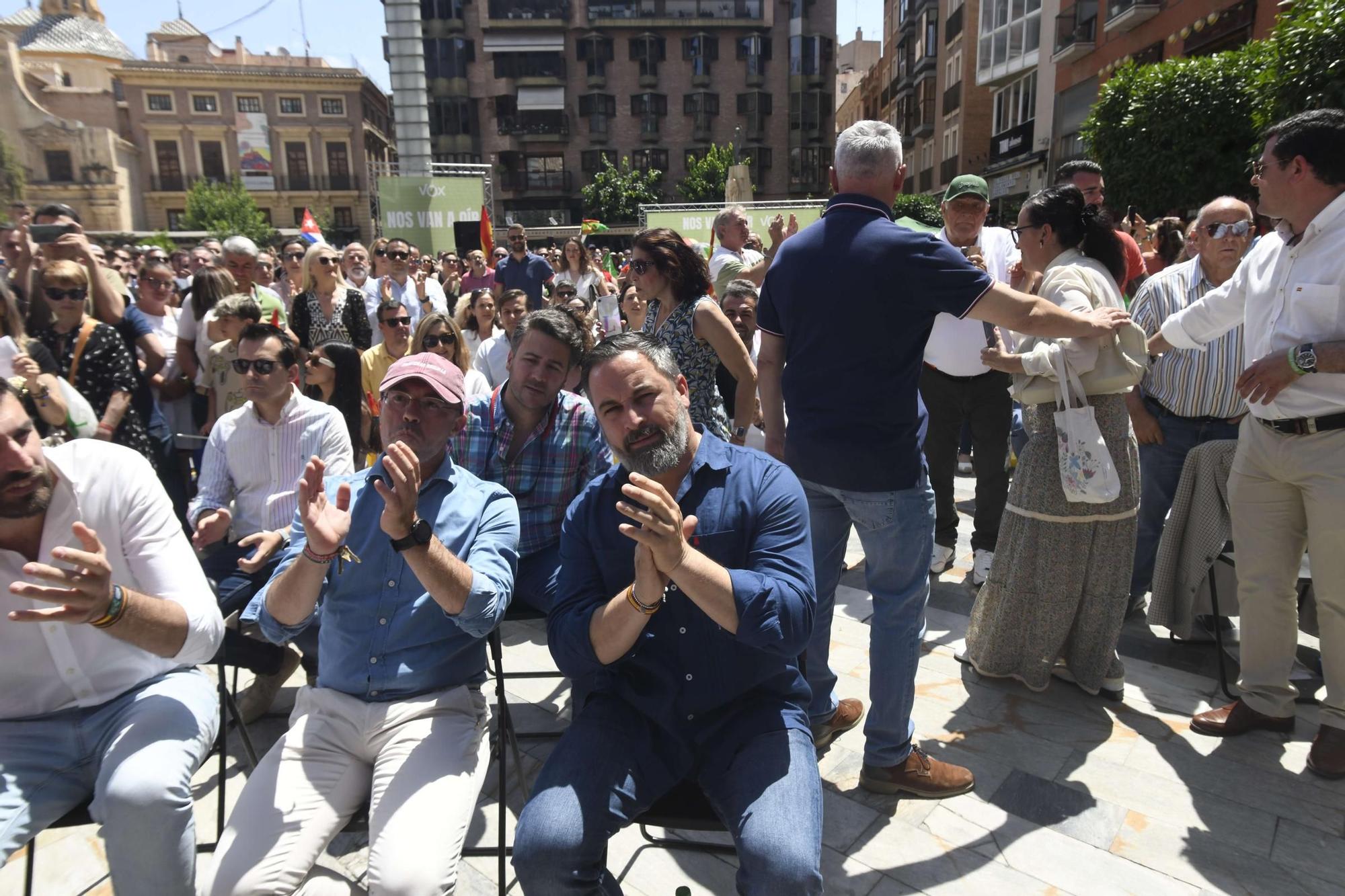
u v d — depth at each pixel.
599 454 3.01
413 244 13.87
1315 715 3.05
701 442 2.06
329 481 2.88
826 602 2.77
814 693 2.85
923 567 2.53
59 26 50.78
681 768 1.96
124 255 10.60
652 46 46.12
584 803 1.76
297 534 2.24
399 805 1.86
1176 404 3.68
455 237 14.12
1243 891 2.20
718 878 2.34
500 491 2.38
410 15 13.58
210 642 2.06
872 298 2.37
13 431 1.83
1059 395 2.93
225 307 4.49
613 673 2.05
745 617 1.77
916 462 2.49
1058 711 3.12
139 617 1.85
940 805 2.58
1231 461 3.24
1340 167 2.41
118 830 1.79
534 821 1.73
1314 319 2.51
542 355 2.85
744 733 1.93
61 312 4.02
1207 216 3.49
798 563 1.93
